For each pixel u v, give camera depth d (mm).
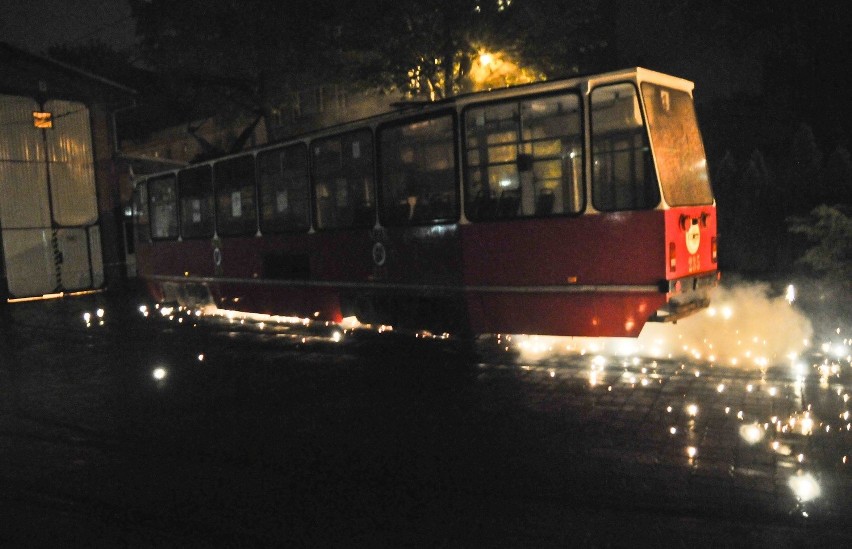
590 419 6625
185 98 21234
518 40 13984
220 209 13992
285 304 12672
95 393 8711
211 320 14602
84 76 21953
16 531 4730
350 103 23828
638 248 8266
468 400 7516
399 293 10492
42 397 8648
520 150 8977
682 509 4625
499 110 9125
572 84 8547
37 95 20984
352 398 7855
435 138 9805
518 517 4656
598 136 8445
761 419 6387
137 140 33812
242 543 4445
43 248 21188
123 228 23297
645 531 4352
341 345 10984
